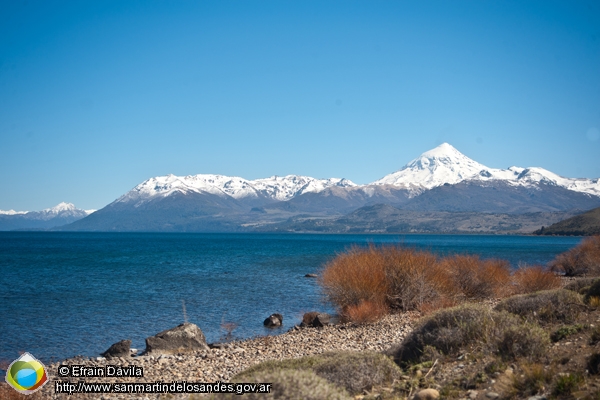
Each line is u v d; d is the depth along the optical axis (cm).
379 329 1773
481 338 963
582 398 629
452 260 2553
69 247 11050
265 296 3061
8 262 6050
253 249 10356
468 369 853
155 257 7294
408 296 2172
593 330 936
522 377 743
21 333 1969
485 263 2547
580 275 3772
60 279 4006
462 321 1047
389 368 895
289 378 615
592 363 747
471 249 9175
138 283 3744
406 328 1741
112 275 4375
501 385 735
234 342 1741
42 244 12962
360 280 2108
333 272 2186
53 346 1759
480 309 1070
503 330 930
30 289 3338
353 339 1627
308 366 899
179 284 3684
